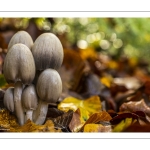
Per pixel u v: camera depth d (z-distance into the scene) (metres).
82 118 0.48
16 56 0.43
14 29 0.95
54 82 0.43
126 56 1.53
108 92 0.71
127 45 1.46
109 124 0.46
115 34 1.26
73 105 0.57
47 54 0.44
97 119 0.45
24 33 0.46
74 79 0.74
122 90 0.77
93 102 0.59
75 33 1.32
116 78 1.16
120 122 0.45
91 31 1.36
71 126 0.45
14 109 0.46
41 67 0.44
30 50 0.45
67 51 0.76
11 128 0.44
